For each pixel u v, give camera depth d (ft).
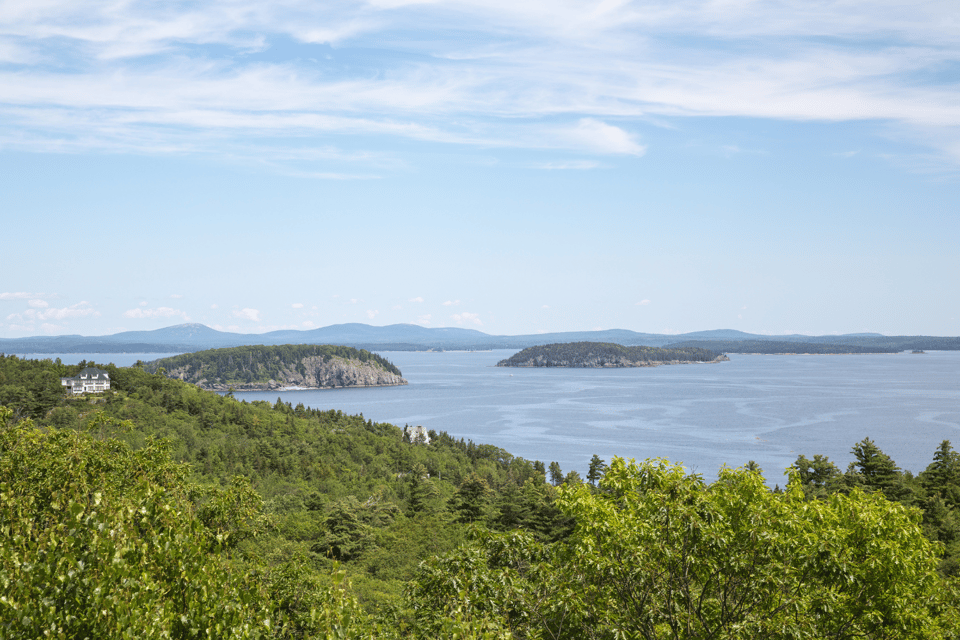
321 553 223.51
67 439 67.67
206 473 389.39
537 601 54.85
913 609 59.21
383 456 520.01
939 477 306.55
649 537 53.36
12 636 31.24
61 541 35.83
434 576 55.31
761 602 54.54
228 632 36.52
